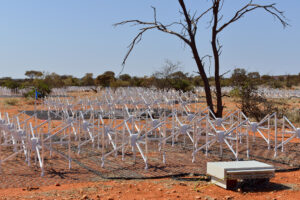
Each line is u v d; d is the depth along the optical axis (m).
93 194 6.33
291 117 19.03
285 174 8.18
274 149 10.97
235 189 6.80
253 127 11.84
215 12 15.48
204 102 28.66
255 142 12.49
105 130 9.84
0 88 44.94
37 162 9.05
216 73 16.09
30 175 7.79
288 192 6.63
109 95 23.75
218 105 16.19
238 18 15.66
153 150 10.77
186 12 15.55
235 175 6.76
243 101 19.86
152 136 13.09
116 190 6.64
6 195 6.23
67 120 11.89
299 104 30.19
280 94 42.31
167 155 10.02
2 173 7.93
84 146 11.29
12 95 43.75
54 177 7.64
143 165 8.73
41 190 6.66
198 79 49.59
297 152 10.71
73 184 7.12
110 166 8.62
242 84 20.67
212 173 7.19
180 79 33.66
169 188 6.82
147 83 36.28
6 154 10.02
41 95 33.66
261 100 19.70
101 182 7.29
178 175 7.86
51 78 53.06
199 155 10.04
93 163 8.95
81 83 69.00
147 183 7.22
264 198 6.21
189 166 8.66
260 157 9.90
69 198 6.05
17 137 9.15
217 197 6.26
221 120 11.60
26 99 33.62
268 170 6.90
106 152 10.32
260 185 7.13
